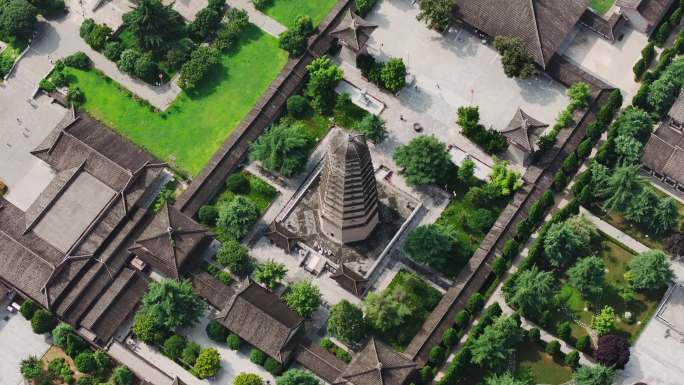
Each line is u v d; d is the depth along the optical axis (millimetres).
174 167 188375
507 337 162875
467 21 195500
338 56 199125
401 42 199750
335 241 178750
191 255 175500
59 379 170500
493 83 194750
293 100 190625
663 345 168500
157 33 197125
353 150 154375
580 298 172750
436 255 174375
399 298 170125
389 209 181875
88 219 178375
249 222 179000
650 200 174625
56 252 175875
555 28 191250
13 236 175875
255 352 167625
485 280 172750
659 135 182875
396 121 191500
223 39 198875
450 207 182375
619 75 194375
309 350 166000
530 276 167875
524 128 179875
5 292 175750
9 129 194375
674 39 197500
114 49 198875
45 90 197750
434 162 179500
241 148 186625
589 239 174500
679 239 173500
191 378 168500
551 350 165500
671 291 172000
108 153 183125
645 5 194875
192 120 193500
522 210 177750
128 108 195125
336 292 175625
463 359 163875
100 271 175625
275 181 186375
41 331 171625
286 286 175875
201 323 173250
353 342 169625
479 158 187125
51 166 184875
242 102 194875
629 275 172375
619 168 176750
